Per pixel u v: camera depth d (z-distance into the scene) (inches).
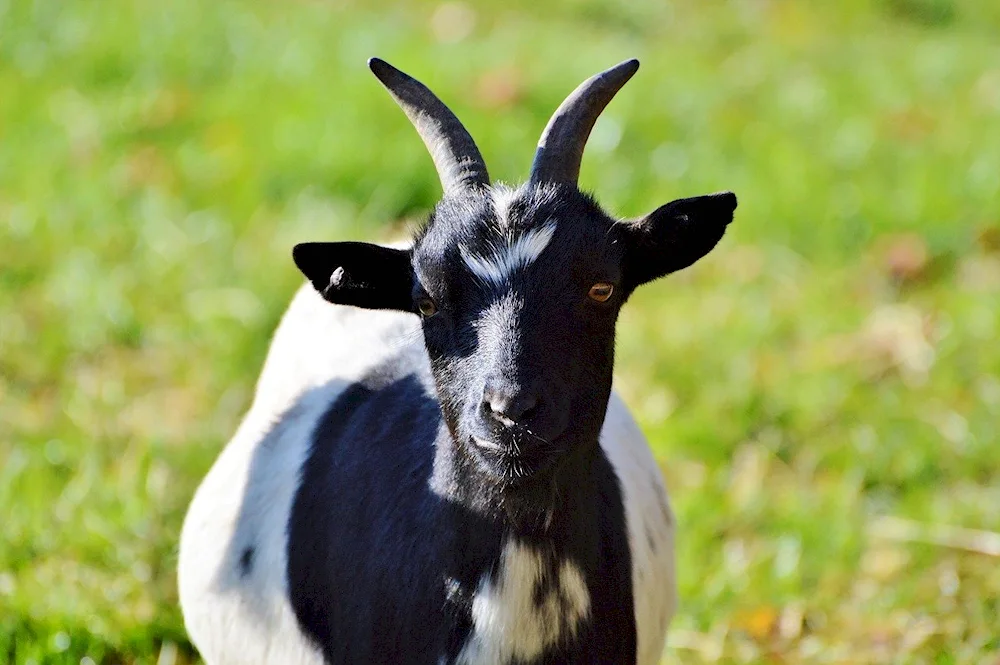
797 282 1141.1
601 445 579.8
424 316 509.4
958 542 845.2
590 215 508.1
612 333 512.1
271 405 636.7
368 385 587.8
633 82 1438.2
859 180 1277.1
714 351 1035.3
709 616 784.3
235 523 595.5
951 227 1189.7
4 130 1338.6
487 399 470.9
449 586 501.0
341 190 1227.9
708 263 1167.6
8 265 1120.8
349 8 1748.3
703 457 934.4
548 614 501.7
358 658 523.8
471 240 496.1
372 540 522.0
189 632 647.8
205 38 1515.7
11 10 1568.7
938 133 1382.9
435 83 1387.8
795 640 773.9
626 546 548.4
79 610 740.7
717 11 1913.1
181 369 1003.9
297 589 554.9
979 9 1983.3
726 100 1438.2
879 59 1635.1
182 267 1112.2
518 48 1530.5
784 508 880.9
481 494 491.5
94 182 1231.5
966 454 926.4
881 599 799.7
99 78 1456.7
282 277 1087.6
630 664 544.4
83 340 1029.8
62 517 822.5
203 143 1299.2
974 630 770.8
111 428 928.3
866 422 963.3
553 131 534.9
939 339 1044.5
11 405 951.6
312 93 1365.7
